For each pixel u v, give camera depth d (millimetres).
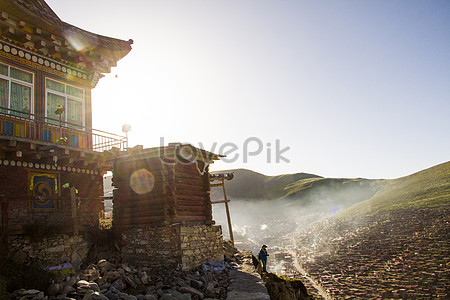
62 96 16062
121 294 10680
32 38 14586
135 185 15812
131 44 18094
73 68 16703
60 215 15188
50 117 15367
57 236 13500
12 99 14000
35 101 14820
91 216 16656
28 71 14711
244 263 17344
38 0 15539
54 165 15398
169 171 15242
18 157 13539
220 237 17453
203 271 14711
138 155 15672
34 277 10297
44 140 13938
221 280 14094
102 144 16453
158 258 14391
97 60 17094
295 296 14953
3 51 13836
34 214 14227
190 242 14984
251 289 12477
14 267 10750
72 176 16172
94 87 17703
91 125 17203
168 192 15008
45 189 14922
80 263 13477
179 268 14094
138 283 12453
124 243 15258
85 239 14586
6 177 13555
